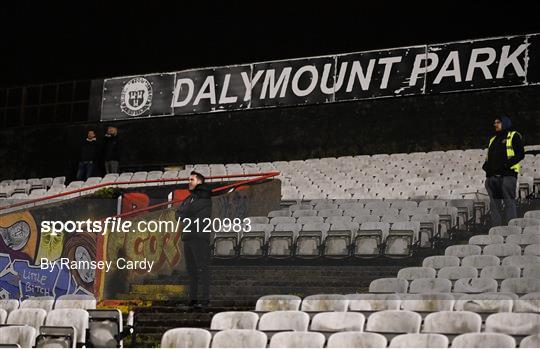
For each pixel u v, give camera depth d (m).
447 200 20.56
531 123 25.55
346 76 27.67
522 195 21.03
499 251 15.88
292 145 28.52
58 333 13.05
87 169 27.86
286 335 11.54
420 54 26.70
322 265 19.05
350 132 27.92
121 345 14.04
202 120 29.67
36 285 18.45
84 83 31.42
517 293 13.80
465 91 25.89
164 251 17.86
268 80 28.69
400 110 27.39
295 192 23.83
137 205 19.05
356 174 25.55
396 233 18.44
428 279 14.35
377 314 12.14
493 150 18.11
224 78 29.28
